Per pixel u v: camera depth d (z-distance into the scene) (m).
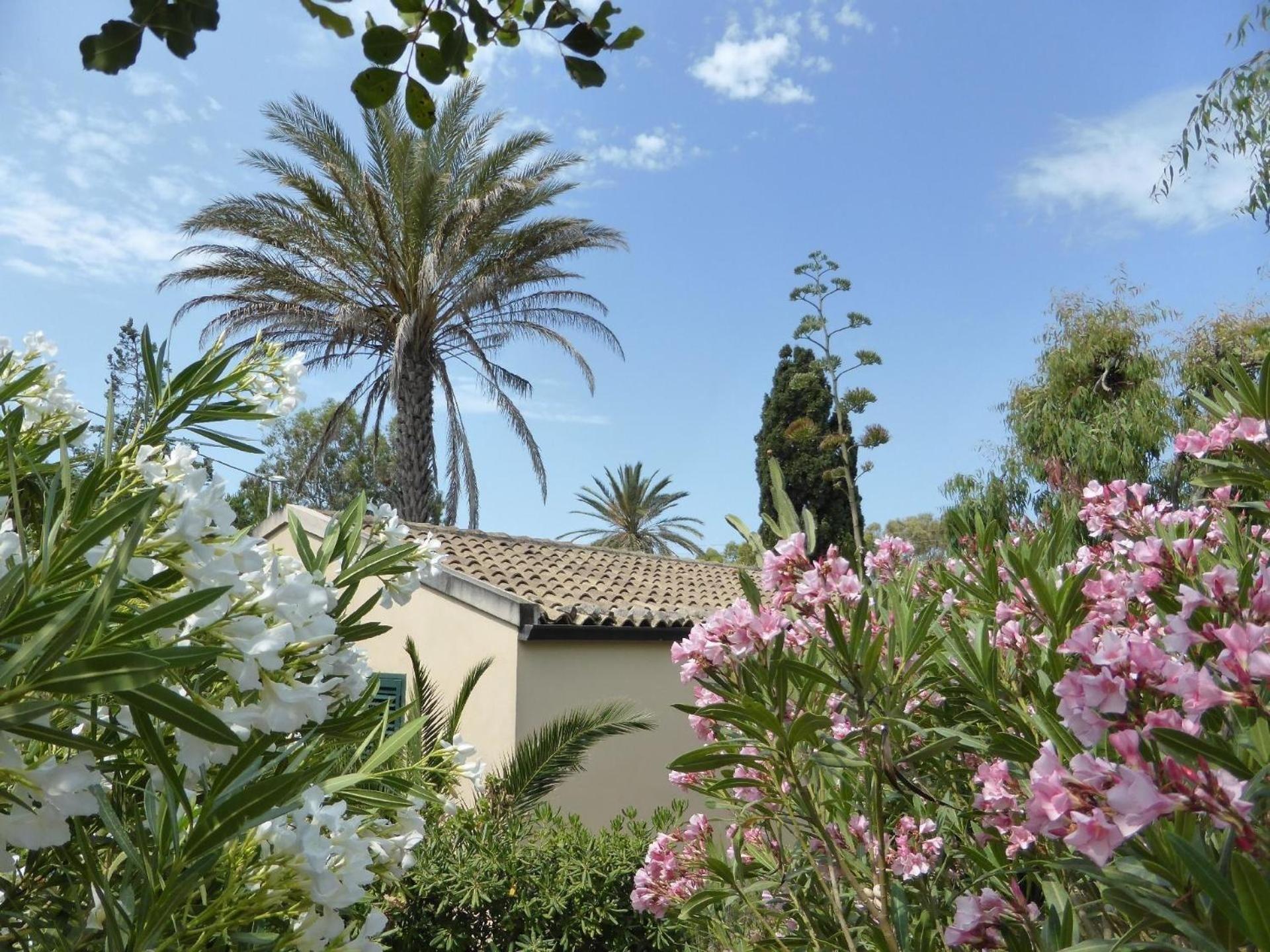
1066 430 12.05
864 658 2.22
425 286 14.04
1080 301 13.24
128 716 1.60
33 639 1.09
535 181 14.07
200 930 1.47
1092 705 1.35
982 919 1.90
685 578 12.23
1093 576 2.59
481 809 6.06
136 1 1.36
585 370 16.31
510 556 10.27
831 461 19.47
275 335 14.86
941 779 2.58
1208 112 5.03
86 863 1.52
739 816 2.81
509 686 7.92
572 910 5.67
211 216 13.53
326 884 1.48
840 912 2.46
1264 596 1.46
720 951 3.39
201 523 1.30
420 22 1.59
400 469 14.97
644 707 8.90
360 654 2.39
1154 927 1.41
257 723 1.34
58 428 2.46
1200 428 3.11
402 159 13.56
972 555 3.03
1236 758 1.21
